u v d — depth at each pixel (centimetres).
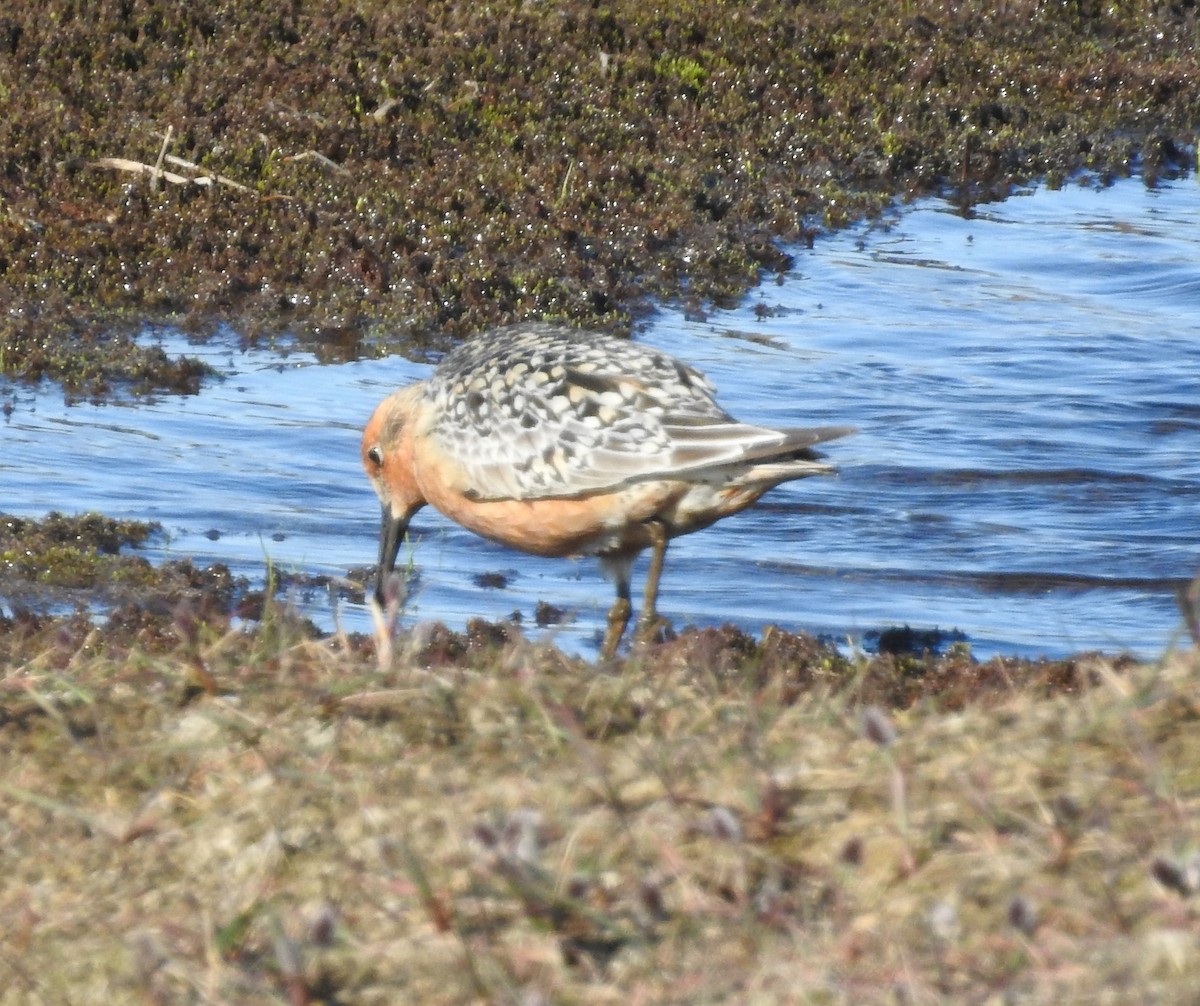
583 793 961
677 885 871
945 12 3944
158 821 1000
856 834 895
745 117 3372
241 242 2692
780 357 2566
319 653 1192
